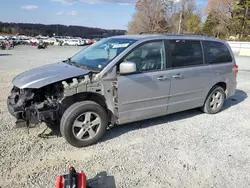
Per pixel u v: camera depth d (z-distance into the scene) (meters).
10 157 3.42
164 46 4.44
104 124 3.92
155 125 4.79
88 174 3.12
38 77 3.71
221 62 5.50
